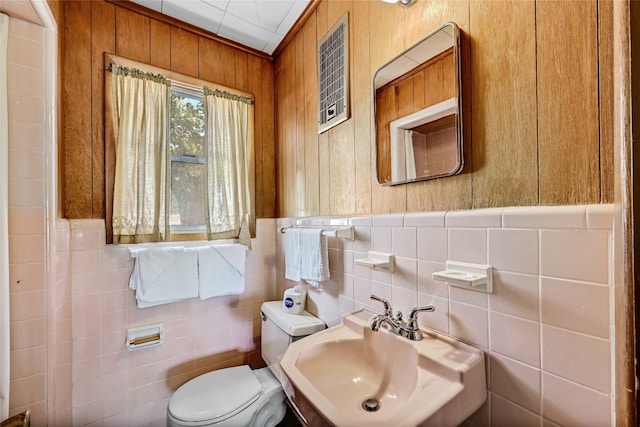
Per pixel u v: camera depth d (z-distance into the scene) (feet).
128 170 4.98
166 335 5.35
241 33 5.96
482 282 2.48
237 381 4.82
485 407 2.56
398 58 3.50
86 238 4.66
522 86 2.39
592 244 1.97
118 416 4.90
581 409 2.02
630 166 1.37
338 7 4.61
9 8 3.56
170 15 5.42
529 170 2.35
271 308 5.31
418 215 3.18
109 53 4.95
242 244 5.98
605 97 1.96
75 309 4.56
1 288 3.50
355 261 3.69
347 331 3.57
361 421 2.00
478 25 2.71
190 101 5.88
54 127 3.99
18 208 3.71
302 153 5.62
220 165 5.92
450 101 2.90
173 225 5.65
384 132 3.69
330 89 4.72
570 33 2.13
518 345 2.35
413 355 2.81
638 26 1.34
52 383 3.95
